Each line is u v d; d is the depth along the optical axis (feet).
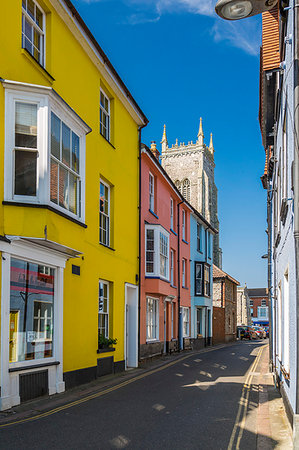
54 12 36.11
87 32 40.14
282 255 29.91
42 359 31.40
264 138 45.93
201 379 44.04
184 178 260.42
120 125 52.70
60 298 34.09
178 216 82.99
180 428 23.86
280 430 24.18
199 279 98.27
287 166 24.56
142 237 60.80
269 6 18.37
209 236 112.37
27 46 33.37
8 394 26.91
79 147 36.37
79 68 40.83
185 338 85.61
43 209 29.19
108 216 49.24
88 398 31.68
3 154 28.48
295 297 19.69
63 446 19.80
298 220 19.36
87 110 42.37
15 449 19.15
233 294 148.56
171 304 76.74
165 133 272.72
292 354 21.40
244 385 40.78
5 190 28.40
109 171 48.16
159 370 51.42
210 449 20.39
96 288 42.70
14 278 29.01
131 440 21.13
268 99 36.94
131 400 31.32
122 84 49.90
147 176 64.34
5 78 29.22
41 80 33.65
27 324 30.19
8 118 28.96
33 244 29.76
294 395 20.42
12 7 30.22
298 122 19.36
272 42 35.35
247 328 177.58
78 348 37.68
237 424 25.44
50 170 30.66
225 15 18.88
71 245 33.32
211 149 284.00
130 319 56.44
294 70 19.45
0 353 26.37
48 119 30.25
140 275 58.54
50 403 29.12
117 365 48.14
